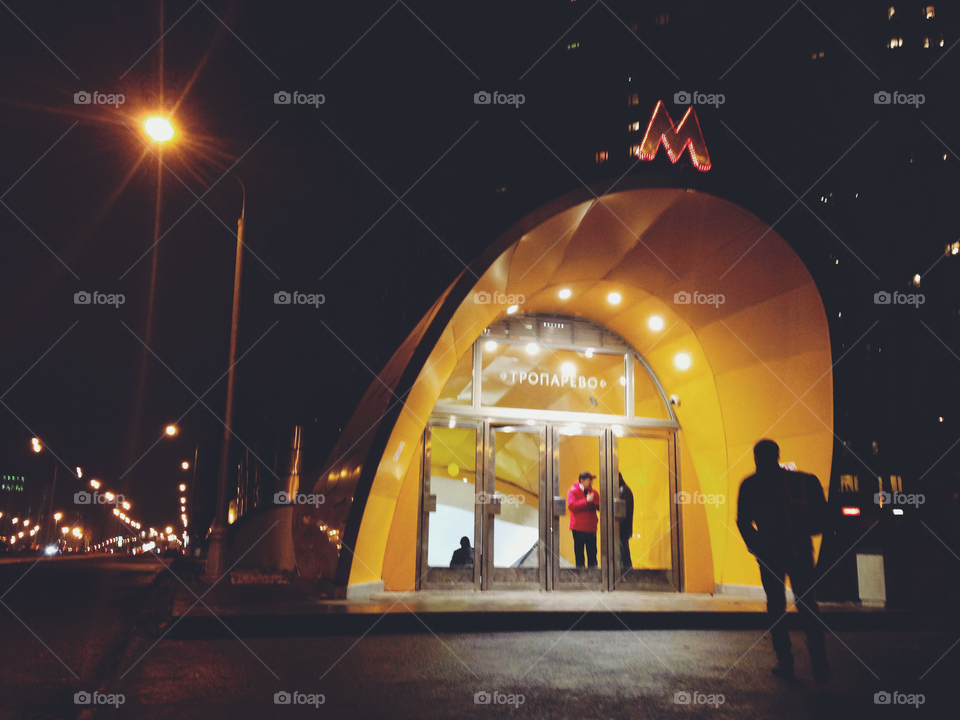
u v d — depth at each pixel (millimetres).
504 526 11812
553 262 10500
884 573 10852
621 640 7590
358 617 8180
